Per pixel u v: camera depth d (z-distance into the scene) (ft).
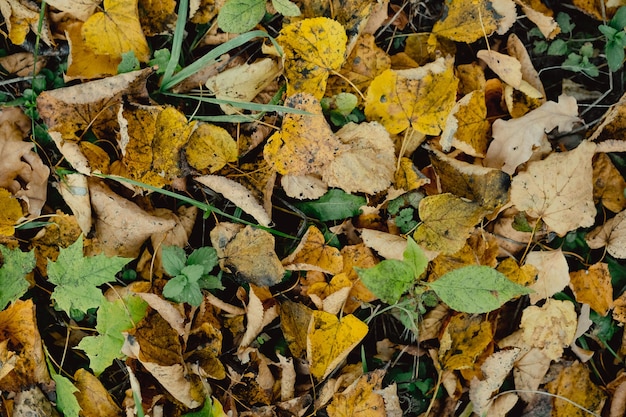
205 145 4.00
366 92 4.07
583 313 4.12
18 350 3.95
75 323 4.04
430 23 4.17
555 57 4.21
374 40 4.11
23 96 4.02
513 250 4.13
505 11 4.08
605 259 4.17
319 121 3.97
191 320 3.97
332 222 4.10
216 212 4.06
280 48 3.98
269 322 4.01
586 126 4.17
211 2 4.04
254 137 4.04
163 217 4.01
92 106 3.96
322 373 3.97
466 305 3.92
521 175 4.05
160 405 3.97
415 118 4.04
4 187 3.97
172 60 3.96
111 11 3.96
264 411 4.01
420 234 4.04
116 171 3.99
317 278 4.04
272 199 4.09
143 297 3.91
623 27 4.10
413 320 4.05
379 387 4.03
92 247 3.99
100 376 4.03
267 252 3.99
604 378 4.18
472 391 4.07
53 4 3.94
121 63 3.97
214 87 4.02
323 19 3.96
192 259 3.96
